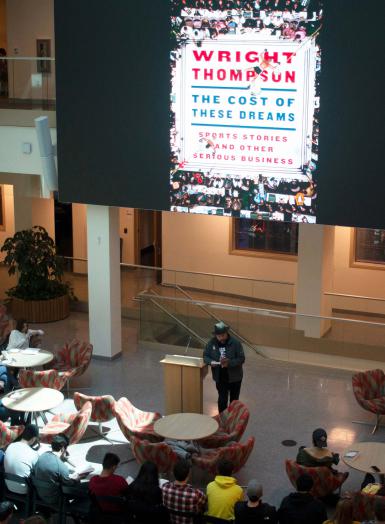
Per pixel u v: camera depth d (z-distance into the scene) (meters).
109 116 13.16
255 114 12.06
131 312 17.05
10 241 17.02
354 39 11.16
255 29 11.76
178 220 19.64
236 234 19.17
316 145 11.73
